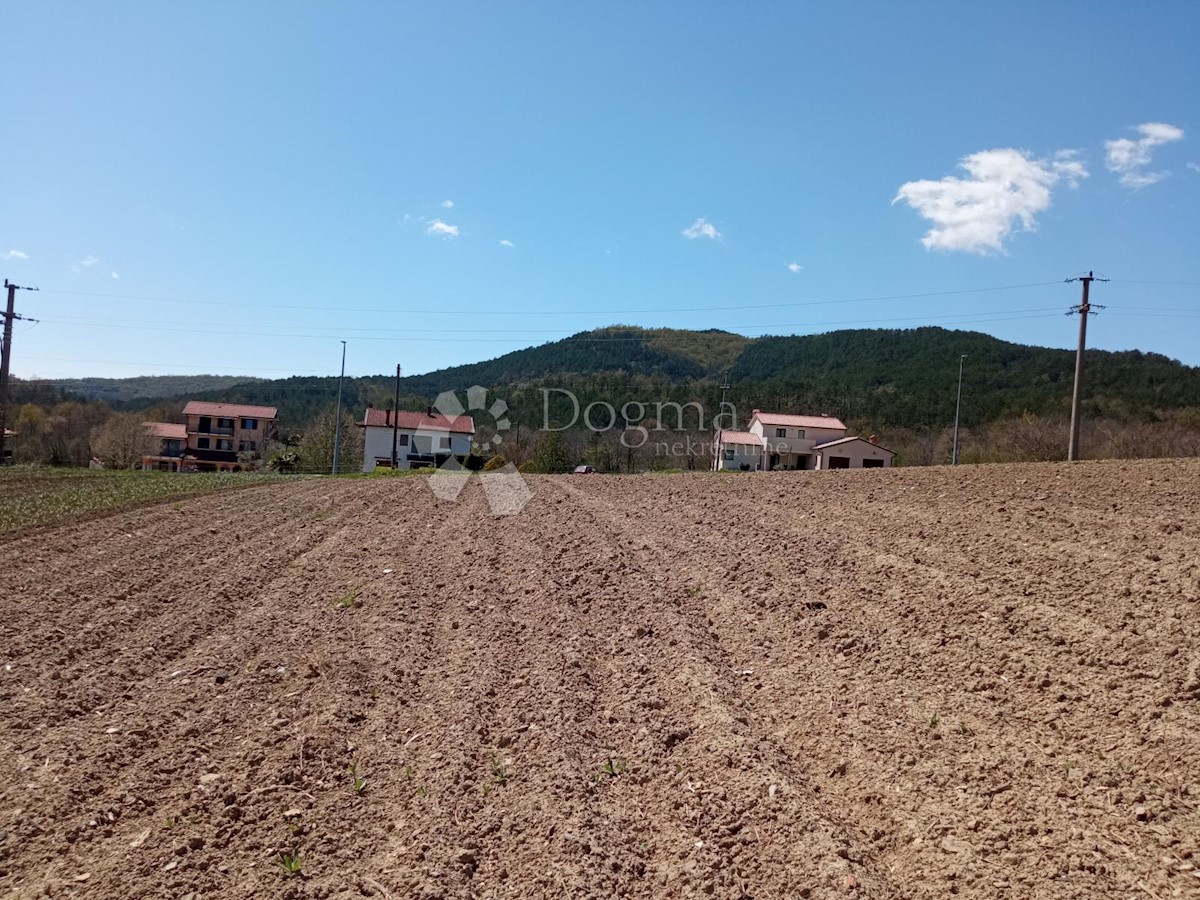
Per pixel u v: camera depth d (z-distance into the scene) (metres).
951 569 8.74
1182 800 4.30
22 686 7.12
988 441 46.56
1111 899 3.70
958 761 5.04
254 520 16.86
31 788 5.33
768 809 4.80
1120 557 8.22
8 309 35.72
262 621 9.21
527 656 7.77
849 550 10.24
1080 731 5.11
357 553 13.21
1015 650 6.40
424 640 8.52
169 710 6.66
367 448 66.50
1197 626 6.16
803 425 57.19
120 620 9.12
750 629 7.97
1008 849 4.18
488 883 4.39
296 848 4.76
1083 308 28.20
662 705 6.44
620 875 4.41
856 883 4.05
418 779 5.51
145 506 18.69
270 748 5.99
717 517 14.27
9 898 4.25
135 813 5.11
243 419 77.44
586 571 10.88
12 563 11.74
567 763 5.56
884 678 6.37
